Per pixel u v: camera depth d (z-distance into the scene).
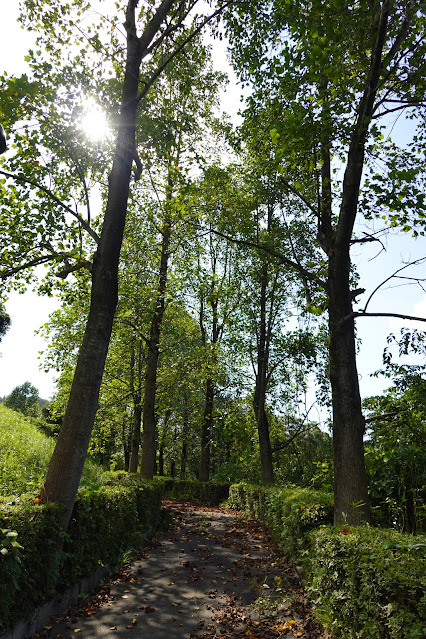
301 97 7.19
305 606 5.70
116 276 7.10
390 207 7.41
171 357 17.67
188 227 10.59
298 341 15.47
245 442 19.20
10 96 6.91
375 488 7.30
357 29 5.95
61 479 5.89
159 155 8.73
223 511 18.16
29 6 8.15
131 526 8.88
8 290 9.70
